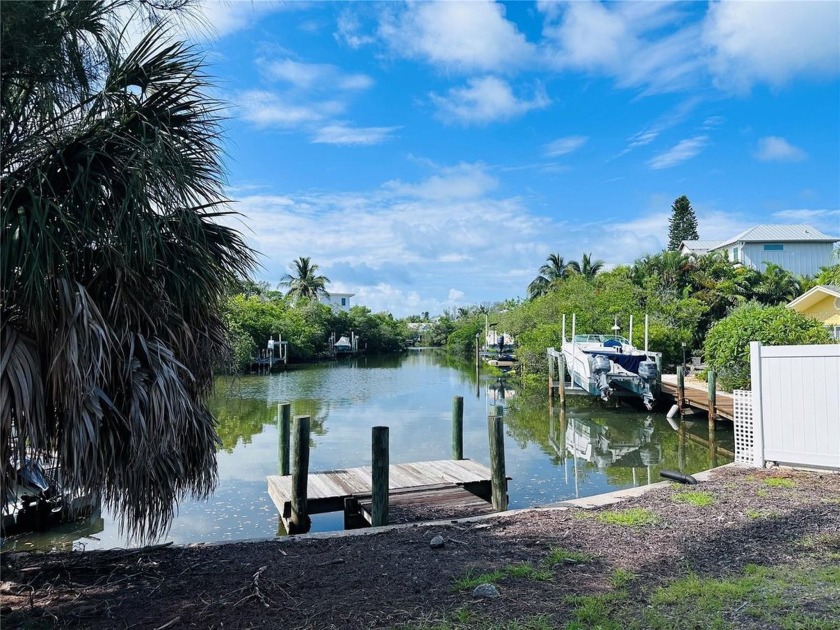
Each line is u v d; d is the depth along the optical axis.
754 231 43.50
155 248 3.68
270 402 20.75
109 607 3.43
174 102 3.96
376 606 3.40
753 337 16.55
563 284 35.06
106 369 3.45
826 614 3.14
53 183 3.52
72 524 7.01
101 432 3.51
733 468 7.58
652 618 3.15
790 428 7.52
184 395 3.64
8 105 3.52
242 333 36.38
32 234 3.20
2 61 3.29
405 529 5.34
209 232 4.23
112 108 3.71
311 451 11.95
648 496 6.22
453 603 3.43
